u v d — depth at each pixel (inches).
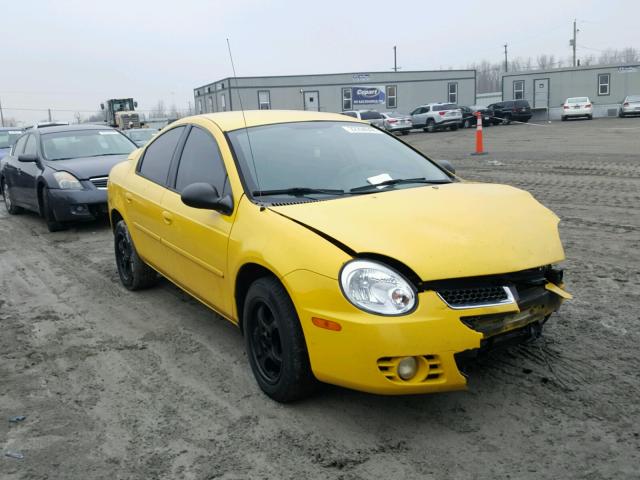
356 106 1807.3
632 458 109.7
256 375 141.9
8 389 151.1
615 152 629.0
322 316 116.9
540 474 106.6
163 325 191.6
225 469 112.9
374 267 115.6
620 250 249.9
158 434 126.6
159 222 185.5
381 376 112.7
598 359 150.0
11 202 443.2
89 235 349.7
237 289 145.3
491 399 132.9
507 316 120.8
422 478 107.1
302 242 124.0
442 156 706.8
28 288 244.2
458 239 121.9
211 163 165.5
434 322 112.0
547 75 1817.2
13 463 118.0
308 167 156.6
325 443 119.4
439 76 1875.0
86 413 137.3
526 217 137.3
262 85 1699.1
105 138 404.5
